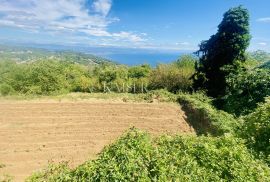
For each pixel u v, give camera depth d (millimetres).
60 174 5910
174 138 7293
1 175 13922
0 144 17875
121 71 40750
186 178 5723
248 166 6391
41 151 16953
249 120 10414
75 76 42094
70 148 17516
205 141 7289
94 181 5523
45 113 24250
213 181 5867
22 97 28375
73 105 26672
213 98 28641
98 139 19109
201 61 31766
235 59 29281
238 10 28578
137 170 5688
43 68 35875
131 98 28672
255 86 23031
